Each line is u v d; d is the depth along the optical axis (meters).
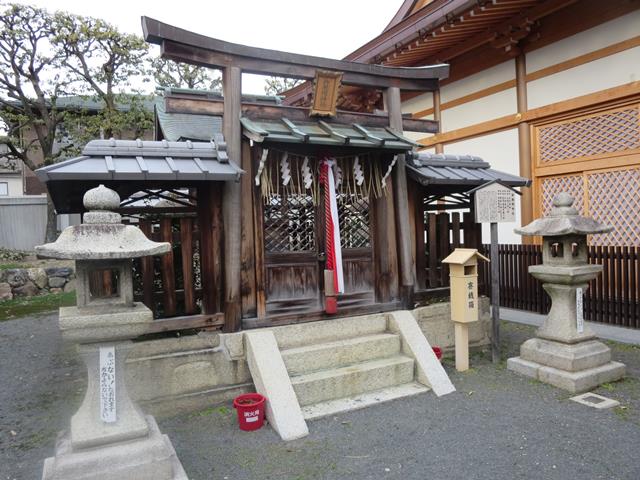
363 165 5.70
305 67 5.30
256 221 5.02
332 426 4.11
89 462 2.86
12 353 6.98
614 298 7.52
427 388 4.91
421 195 6.38
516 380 5.22
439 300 6.48
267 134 4.49
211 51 4.75
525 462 3.42
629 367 5.62
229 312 4.78
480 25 9.41
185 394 4.51
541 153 9.48
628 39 7.80
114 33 14.30
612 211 8.20
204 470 3.40
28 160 15.72
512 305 9.35
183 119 10.08
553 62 9.10
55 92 15.04
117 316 2.99
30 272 12.32
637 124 7.78
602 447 3.62
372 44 11.16
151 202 7.18
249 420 4.04
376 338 5.26
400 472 3.33
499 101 10.29
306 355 4.76
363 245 5.88
